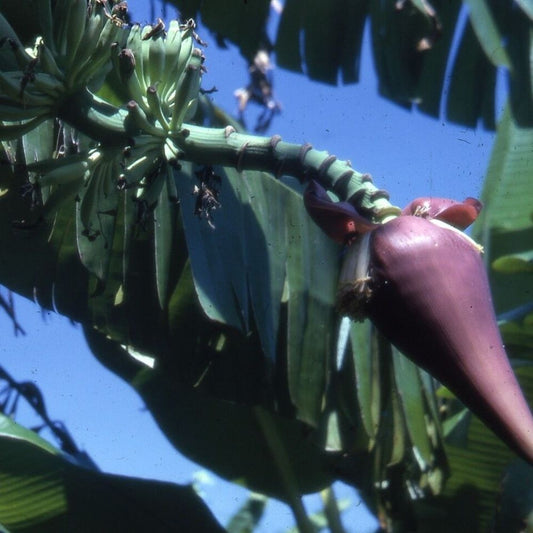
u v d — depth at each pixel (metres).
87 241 1.75
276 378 1.83
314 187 1.38
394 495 1.90
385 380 1.81
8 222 1.85
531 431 1.16
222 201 1.74
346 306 1.29
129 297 1.84
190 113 1.55
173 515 1.88
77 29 1.48
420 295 1.25
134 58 1.53
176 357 1.84
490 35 1.97
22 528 1.85
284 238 1.78
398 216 1.36
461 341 1.22
